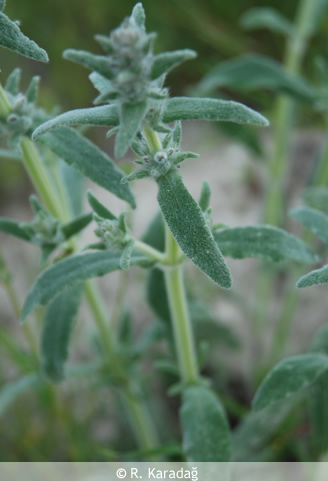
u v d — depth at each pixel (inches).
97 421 15.5
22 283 18.2
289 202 18.9
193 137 21.9
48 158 12.2
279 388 11.0
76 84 20.5
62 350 12.1
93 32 21.1
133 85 9.2
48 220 11.5
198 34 20.9
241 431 13.1
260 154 16.8
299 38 16.7
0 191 20.6
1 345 14.9
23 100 11.0
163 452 12.3
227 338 14.9
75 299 12.1
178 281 11.2
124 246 10.6
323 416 12.2
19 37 10.0
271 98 20.2
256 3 21.3
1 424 14.5
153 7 20.9
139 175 10.0
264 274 16.1
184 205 9.9
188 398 11.7
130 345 13.8
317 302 16.8
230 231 11.0
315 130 20.6
